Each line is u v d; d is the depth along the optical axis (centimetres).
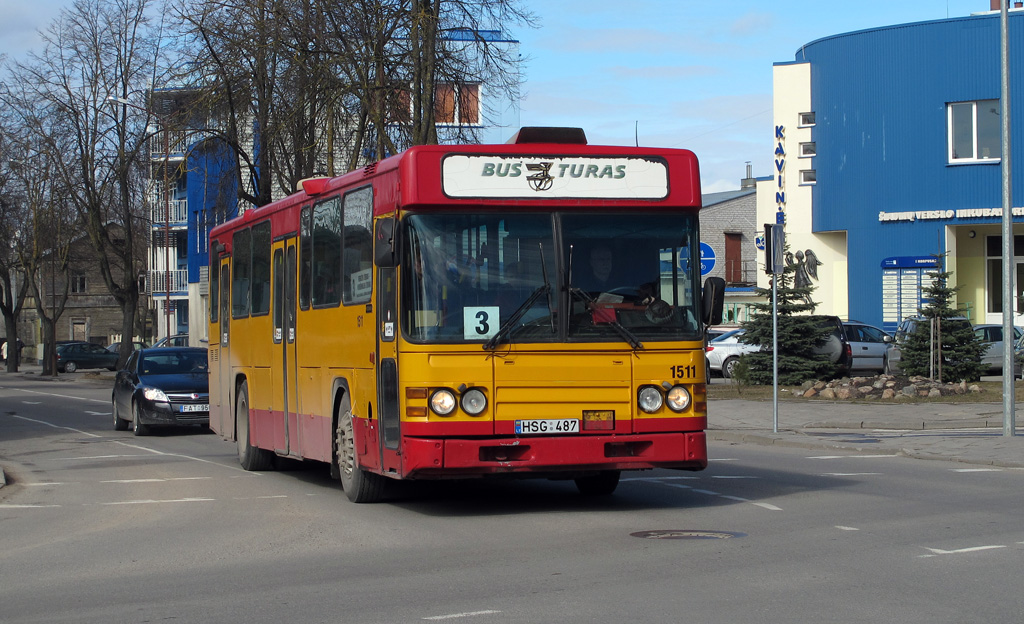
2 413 3138
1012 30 3775
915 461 1562
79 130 4969
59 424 2717
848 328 3497
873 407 2378
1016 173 3759
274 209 1488
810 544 901
